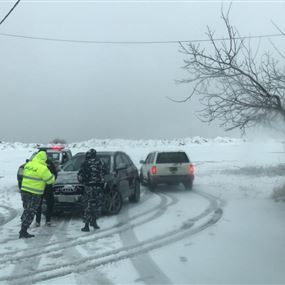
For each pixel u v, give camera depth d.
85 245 8.55
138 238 9.05
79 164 12.91
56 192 11.23
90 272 6.76
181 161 18.33
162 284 6.08
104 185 11.55
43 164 9.61
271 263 6.89
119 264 7.14
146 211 12.69
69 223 11.09
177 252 7.80
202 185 20.14
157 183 18.23
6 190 18.98
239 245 8.10
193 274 6.48
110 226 10.45
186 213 12.09
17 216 12.35
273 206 12.43
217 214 11.68
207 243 8.37
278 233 8.95
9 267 7.11
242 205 13.05
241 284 5.98
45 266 7.14
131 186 13.99
